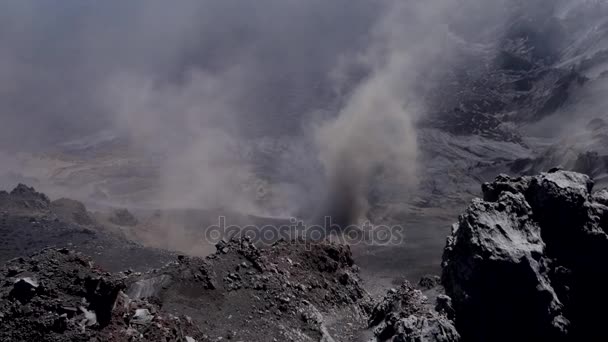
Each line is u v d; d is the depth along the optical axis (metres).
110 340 27.12
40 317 25.73
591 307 38.44
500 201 43.09
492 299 38.19
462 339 36.94
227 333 38.44
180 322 35.12
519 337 37.25
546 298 37.06
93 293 28.03
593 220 41.09
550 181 43.59
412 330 34.97
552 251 40.75
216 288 44.06
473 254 39.19
